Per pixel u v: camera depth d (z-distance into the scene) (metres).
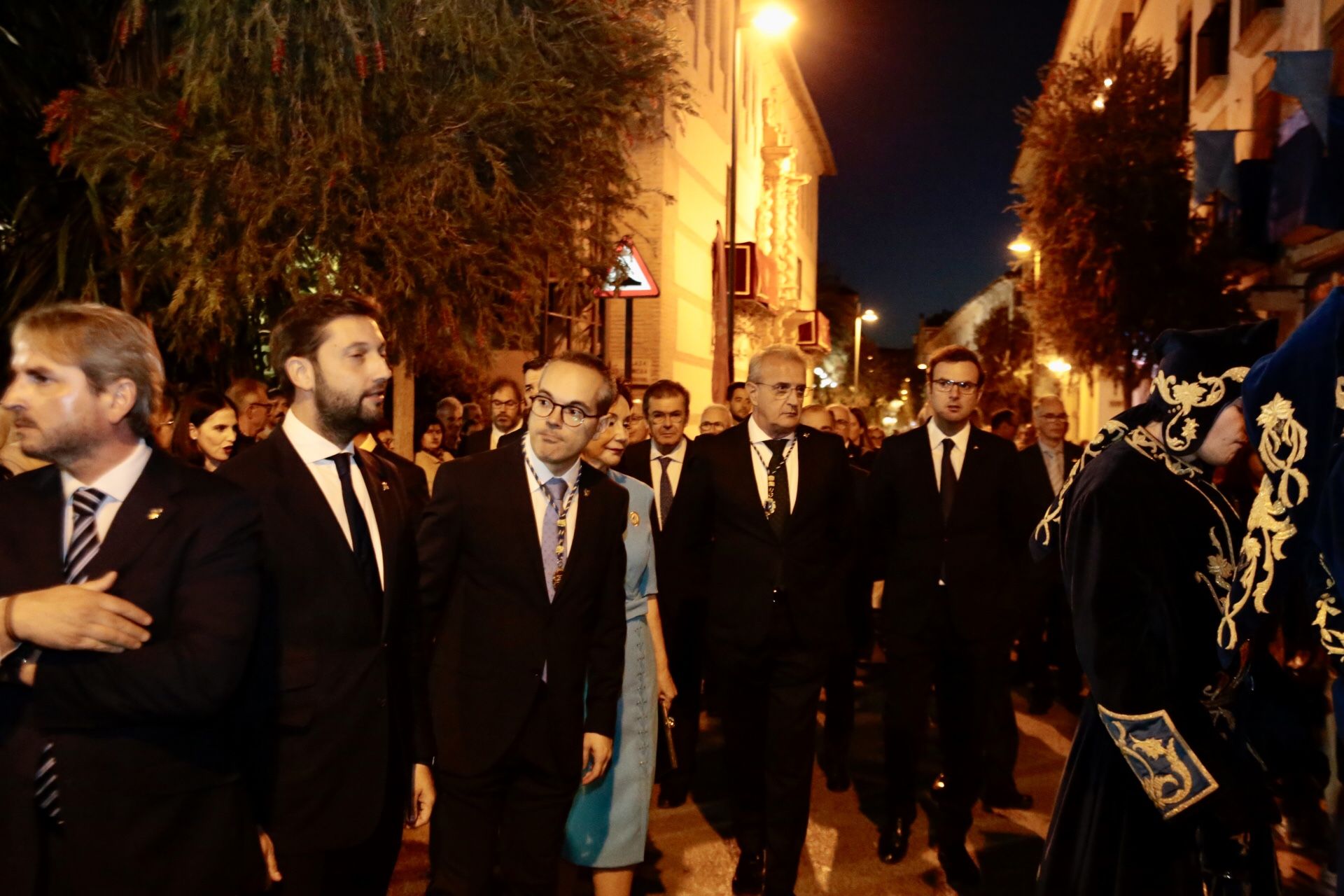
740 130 26.27
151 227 5.54
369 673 2.72
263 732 2.62
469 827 3.18
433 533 3.26
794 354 4.47
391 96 5.53
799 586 4.26
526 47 5.79
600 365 3.31
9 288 7.03
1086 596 2.66
